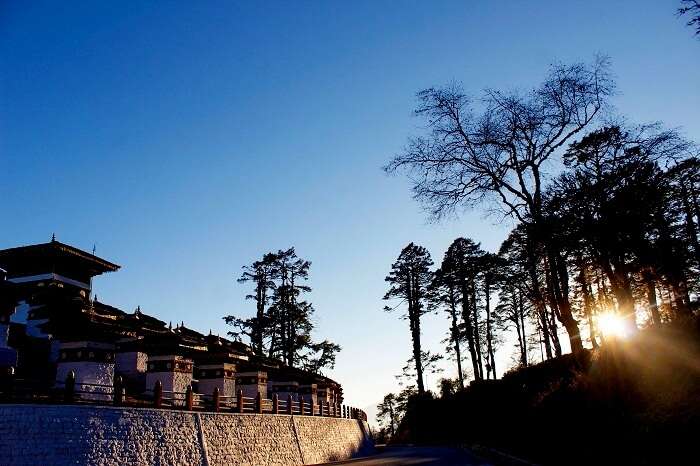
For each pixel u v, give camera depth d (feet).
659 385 76.79
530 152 101.86
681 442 54.80
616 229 98.53
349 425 158.81
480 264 222.07
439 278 228.84
